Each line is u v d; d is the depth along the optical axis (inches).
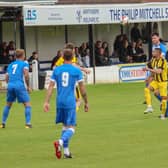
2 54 2684.5
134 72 2935.5
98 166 1008.9
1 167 1019.3
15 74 1486.2
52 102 2126.0
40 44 2965.1
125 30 3196.4
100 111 1828.2
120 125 1496.1
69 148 1182.3
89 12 2768.2
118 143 1235.2
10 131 1443.2
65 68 1081.4
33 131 1435.8
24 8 2598.4
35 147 1212.5
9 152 1161.4
